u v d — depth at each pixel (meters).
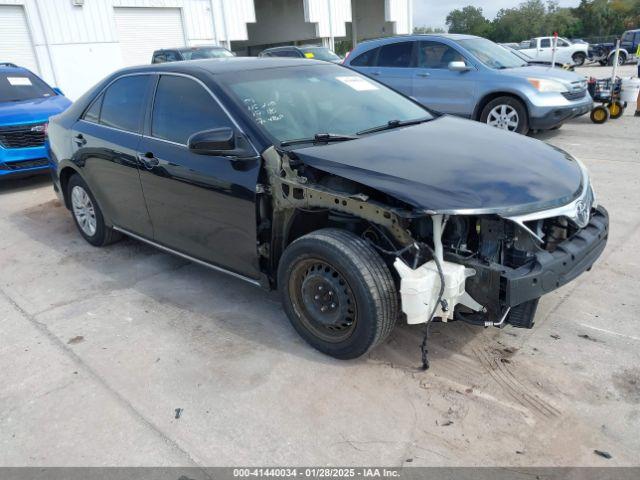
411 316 2.70
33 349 3.41
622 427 2.54
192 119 3.61
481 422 2.60
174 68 3.89
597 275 4.01
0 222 6.11
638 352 3.08
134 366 3.18
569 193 2.92
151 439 2.60
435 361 3.08
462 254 2.78
